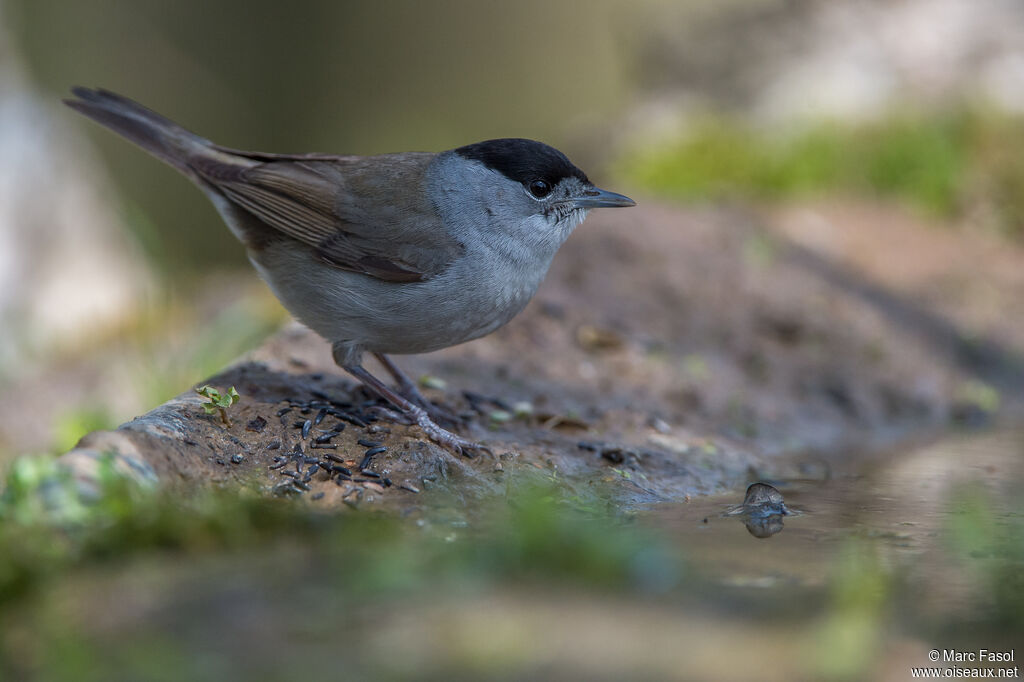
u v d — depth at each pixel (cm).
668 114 2347
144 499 642
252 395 921
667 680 490
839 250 1670
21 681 492
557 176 951
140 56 3162
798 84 2288
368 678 490
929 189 1895
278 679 488
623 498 877
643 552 666
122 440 738
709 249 1572
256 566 603
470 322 956
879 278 1605
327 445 859
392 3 3578
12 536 578
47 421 1548
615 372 1209
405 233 926
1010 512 852
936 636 562
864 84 2247
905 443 1174
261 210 953
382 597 568
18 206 1969
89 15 3122
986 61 2217
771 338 1388
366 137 3475
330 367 1037
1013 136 2000
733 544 736
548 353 1221
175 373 1505
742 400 1223
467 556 630
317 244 932
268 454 832
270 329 1579
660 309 1398
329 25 3494
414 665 502
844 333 1425
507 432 981
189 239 3136
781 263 1570
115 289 2045
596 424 1050
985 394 1357
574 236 1550
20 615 539
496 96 3588
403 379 993
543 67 3612
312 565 606
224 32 3362
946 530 781
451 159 955
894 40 2292
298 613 549
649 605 580
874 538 759
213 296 1919
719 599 594
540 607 566
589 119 3031
